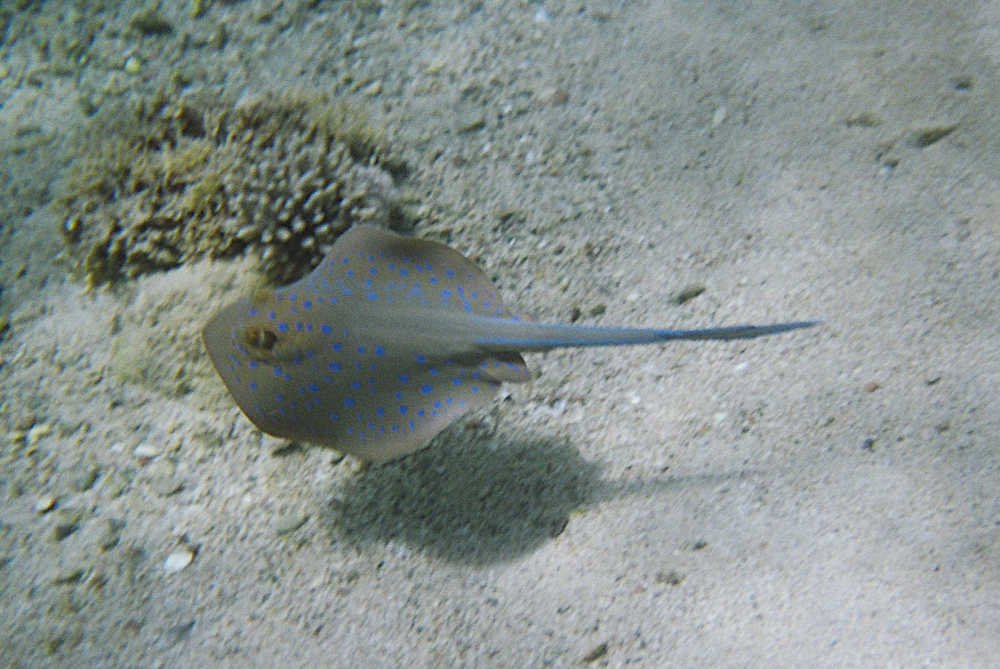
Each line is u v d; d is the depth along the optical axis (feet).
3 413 3.40
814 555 2.50
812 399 2.79
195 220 3.42
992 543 2.39
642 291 3.21
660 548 2.64
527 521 2.80
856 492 2.57
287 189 3.38
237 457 3.14
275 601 2.80
